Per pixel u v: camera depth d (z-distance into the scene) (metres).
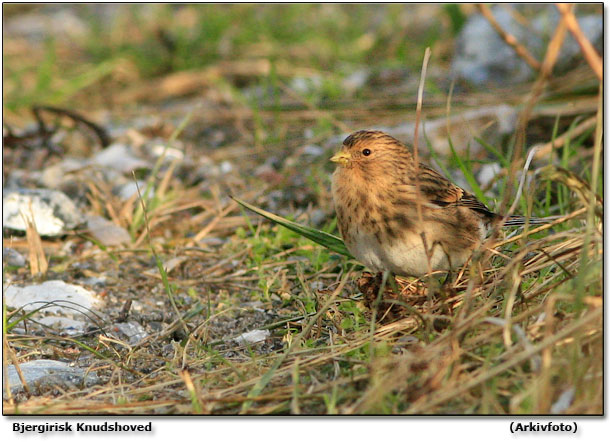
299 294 9.30
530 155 7.76
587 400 6.09
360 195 8.27
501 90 15.15
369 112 15.09
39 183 13.05
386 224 8.22
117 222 11.86
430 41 17.98
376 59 18.17
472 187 9.85
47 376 7.75
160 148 14.30
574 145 11.54
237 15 20.28
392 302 7.09
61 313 9.42
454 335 6.53
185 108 16.94
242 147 14.65
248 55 18.83
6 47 20.45
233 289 10.01
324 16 20.36
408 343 7.20
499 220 8.45
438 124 13.63
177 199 12.24
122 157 13.98
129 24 20.97
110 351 8.46
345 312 8.26
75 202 12.59
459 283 8.33
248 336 8.52
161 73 19.06
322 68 17.64
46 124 16.20
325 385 6.68
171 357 8.25
